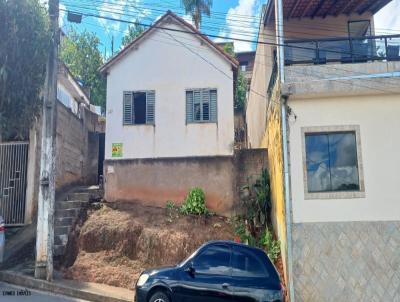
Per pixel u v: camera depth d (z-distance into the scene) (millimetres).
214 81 16328
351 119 11156
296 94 11195
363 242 10570
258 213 14547
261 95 18141
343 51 12281
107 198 15844
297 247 10625
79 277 11766
